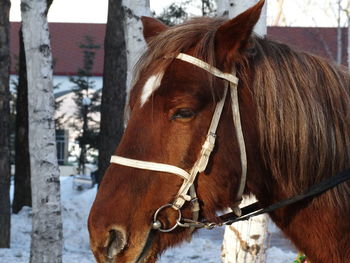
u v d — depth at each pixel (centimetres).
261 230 594
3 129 1232
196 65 341
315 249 372
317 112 359
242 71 358
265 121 355
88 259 1152
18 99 1664
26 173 1659
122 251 333
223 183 346
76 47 4097
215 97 341
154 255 351
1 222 1247
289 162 359
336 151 367
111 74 1510
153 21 415
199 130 338
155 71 344
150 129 335
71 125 3362
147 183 333
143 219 335
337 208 363
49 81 882
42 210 901
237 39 347
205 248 1227
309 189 361
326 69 377
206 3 2022
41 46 867
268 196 378
